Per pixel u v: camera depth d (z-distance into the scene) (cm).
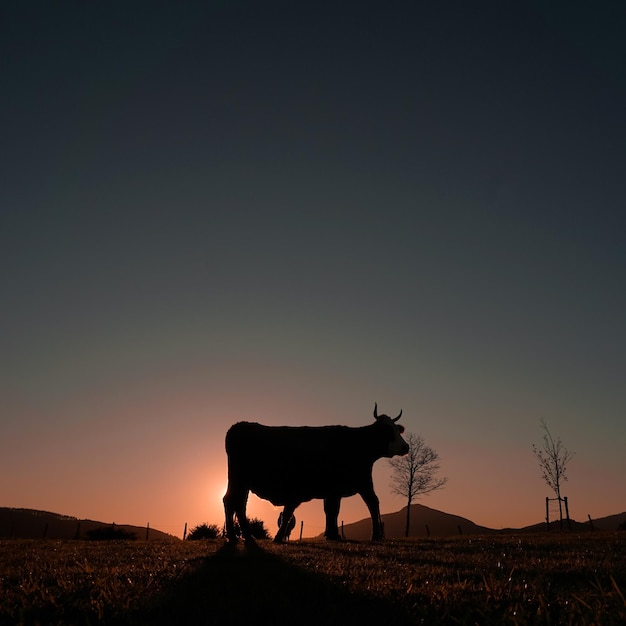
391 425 1934
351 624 677
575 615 657
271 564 1123
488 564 1152
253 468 1781
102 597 779
